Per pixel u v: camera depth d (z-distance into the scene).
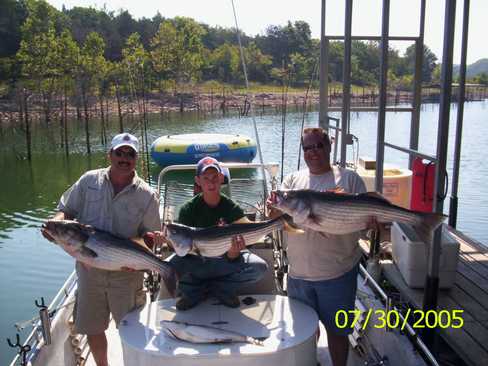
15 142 33.50
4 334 8.75
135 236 3.69
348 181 3.52
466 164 20.06
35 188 20.42
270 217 3.60
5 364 7.74
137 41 67.94
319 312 3.62
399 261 5.48
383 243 6.31
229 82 78.56
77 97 50.09
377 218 3.22
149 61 66.69
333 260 3.50
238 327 3.28
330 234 3.47
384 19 5.11
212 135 22.27
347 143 6.25
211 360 2.99
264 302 3.62
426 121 39.25
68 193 3.73
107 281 3.62
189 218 3.69
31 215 16.55
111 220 3.63
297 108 53.88
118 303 3.66
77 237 3.29
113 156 3.59
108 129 39.88
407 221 3.22
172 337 3.16
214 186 3.59
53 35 54.94
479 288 5.19
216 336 3.09
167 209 5.23
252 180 5.76
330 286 3.52
